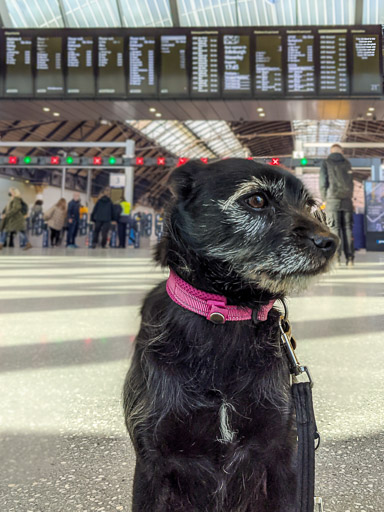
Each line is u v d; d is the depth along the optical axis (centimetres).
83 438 165
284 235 134
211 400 120
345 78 1388
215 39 1410
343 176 885
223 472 123
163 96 1428
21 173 2880
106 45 1434
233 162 146
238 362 125
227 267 132
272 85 1405
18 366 242
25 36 1446
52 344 288
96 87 1440
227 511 126
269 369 127
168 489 122
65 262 1022
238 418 121
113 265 937
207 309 126
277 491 123
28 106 1534
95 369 237
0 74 1455
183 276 133
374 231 1608
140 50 1427
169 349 125
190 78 1419
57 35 1441
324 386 215
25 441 162
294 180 150
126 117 1653
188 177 145
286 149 3731
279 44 1397
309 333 319
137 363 130
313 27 1388
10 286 586
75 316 382
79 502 129
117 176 2022
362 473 143
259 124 2923
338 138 3438
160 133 2891
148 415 121
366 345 286
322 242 133
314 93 1397
